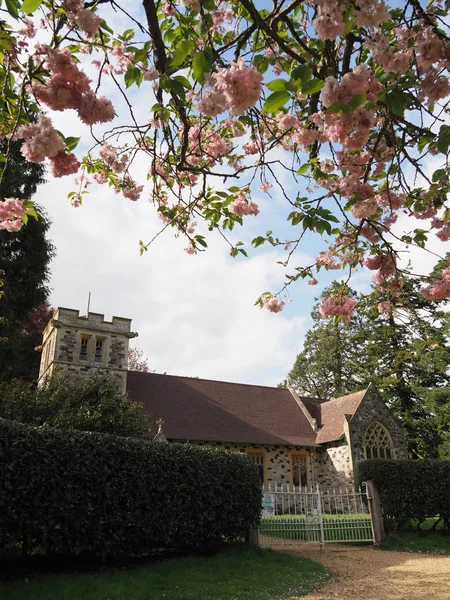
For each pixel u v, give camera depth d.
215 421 23.88
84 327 22.34
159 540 9.49
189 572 8.38
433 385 31.12
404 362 30.52
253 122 4.33
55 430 8.77
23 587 6.90
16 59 3.09
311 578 8.56
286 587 7.86
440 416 28.17
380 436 24.25
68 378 16.75
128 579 7.64
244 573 8.64
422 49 2.73
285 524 13.14
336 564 10.19
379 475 14.52
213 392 26.23
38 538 8.02
